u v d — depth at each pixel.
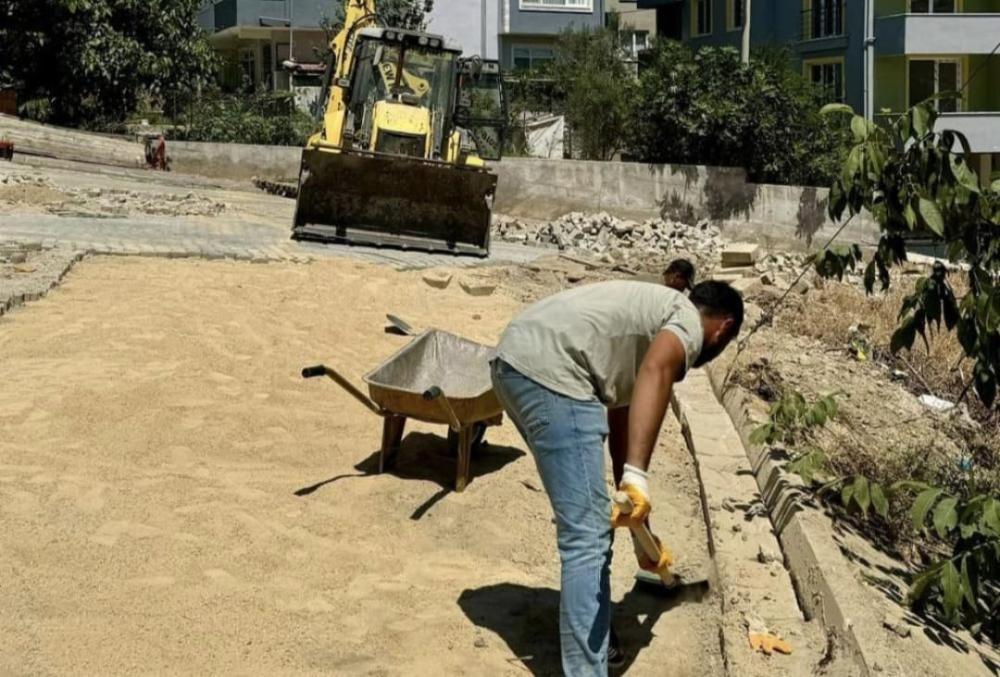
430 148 17.30
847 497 6.10
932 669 4.85
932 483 7.71
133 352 8.60
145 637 4.52
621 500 4.11
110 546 5.31
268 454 6.84
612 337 4.45
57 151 27.78
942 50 33.00
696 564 5.98
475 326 11.16
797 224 26.80
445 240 15.86
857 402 9.71
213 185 26.52
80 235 13.89
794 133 27.47
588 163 26.44
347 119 17.64
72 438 6.70
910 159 6.70
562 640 4.34
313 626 4.79
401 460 6.91
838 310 14.15
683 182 26.77
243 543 5.52
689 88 27.59
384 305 11.58
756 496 6.77
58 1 30.25
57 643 4.39
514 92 33.94
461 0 40.38
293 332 9.81
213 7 41.31
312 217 15.43
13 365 8.10
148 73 32.28
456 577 5.47
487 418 6.47
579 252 19.69
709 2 40.62
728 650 4.82
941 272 6.95
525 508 6.34
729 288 4.64
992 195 6.69
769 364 10.03
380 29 17.47
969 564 5.62
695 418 8.38
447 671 4.55
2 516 5.50
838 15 35.16
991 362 6.77
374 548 5.68
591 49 33.56
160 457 6.57
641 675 4.80
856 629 4.75
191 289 11.12
